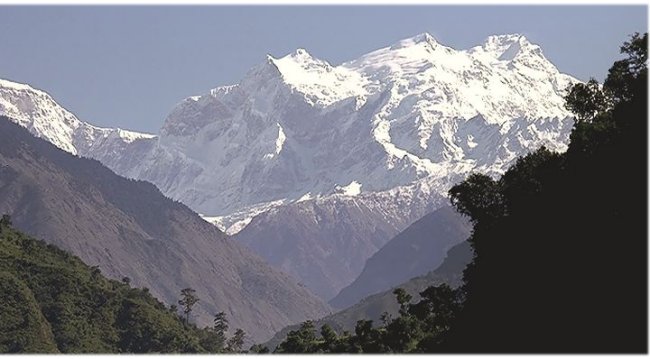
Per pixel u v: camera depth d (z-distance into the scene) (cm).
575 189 14438
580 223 14000
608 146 14438
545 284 14150
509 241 15425
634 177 13562
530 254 14738
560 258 14025
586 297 13275
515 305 14800
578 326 13238
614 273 13038
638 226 13075
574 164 15025
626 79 15650
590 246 13562
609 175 13950
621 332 12600
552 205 14725
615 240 13238
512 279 15088
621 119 14725
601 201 13875
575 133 15275
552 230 14425
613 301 12875
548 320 13862
